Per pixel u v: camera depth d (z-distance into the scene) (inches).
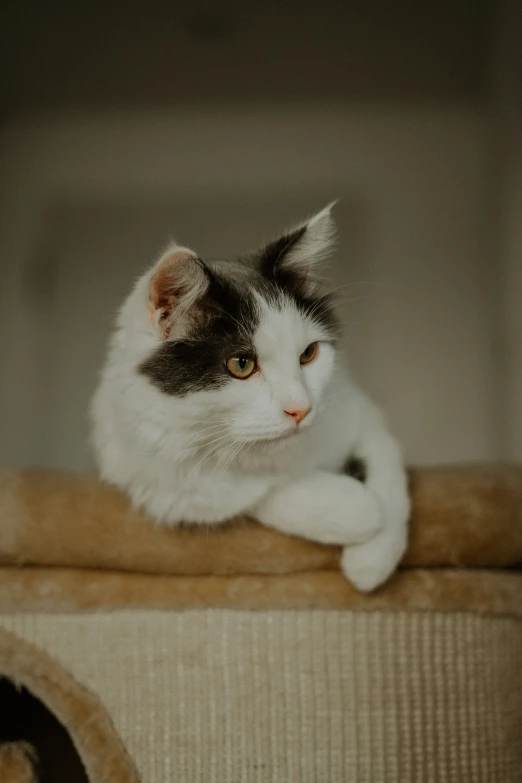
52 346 51.6
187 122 52.4
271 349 24.3
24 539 23.8
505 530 24.4
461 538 24.3
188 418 24.1
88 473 25.6
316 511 23.5
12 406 51.4
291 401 23.7
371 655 24.1
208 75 48.4
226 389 24.0
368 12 41.9
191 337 24.3
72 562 24.1
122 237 52.3
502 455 48.0
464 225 51.6
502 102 46.8
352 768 24.0
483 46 45.3
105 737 23.7
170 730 23.9
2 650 23.7
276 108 52.1
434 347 51.4
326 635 24.0
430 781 24.1
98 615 24.0
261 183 52.2
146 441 24.3
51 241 52.4
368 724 24.0
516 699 24.6
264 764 23.9
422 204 51.8
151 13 41.8
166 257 23.5
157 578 24.2
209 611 24.0
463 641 24.4
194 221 52.2
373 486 24.6
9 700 26.7
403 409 51.2
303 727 24.0
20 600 23.9
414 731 24.2
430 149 51.9
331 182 52.0
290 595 24.0
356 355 51.4
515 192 44.9
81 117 52.8
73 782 26.0
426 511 24.4
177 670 24.0
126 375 24.6
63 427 51.4
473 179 51.6
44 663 23.8
